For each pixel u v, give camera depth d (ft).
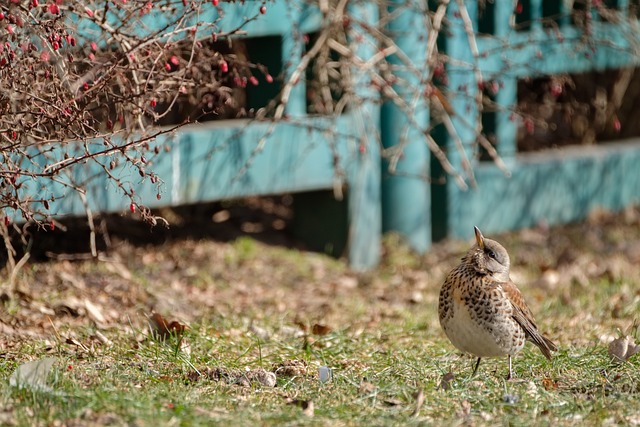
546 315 41.09
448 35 49.06
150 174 29.63
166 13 35.40
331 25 44.42
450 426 25.45
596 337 36.19
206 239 50.62
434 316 41.63
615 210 64.34
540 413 27.22
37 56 29.66
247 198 56.90
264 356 32.55
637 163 65.21
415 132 53.31
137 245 48.67
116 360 30.55
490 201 57.88
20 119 30.04
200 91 36.60
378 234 52.54
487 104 49.47
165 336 33.40
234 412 25.84
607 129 68.90
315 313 41.83
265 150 47.47
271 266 48.78
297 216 53.06
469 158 55.98
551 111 63.41
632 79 68.85
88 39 32.94
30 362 27.66
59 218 44.80
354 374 30.55
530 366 31.81
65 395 25.54
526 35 55.77
